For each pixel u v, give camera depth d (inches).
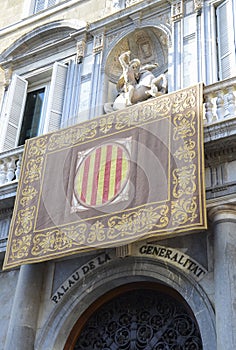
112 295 496.7
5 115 651.5
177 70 574.2
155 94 570.3
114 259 486.9
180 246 467.5
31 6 779.4
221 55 569.0
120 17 647.1
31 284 498.3
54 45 685.3
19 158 570.9
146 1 636.1
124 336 476.7
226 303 403.9
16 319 482.3
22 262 484.7
